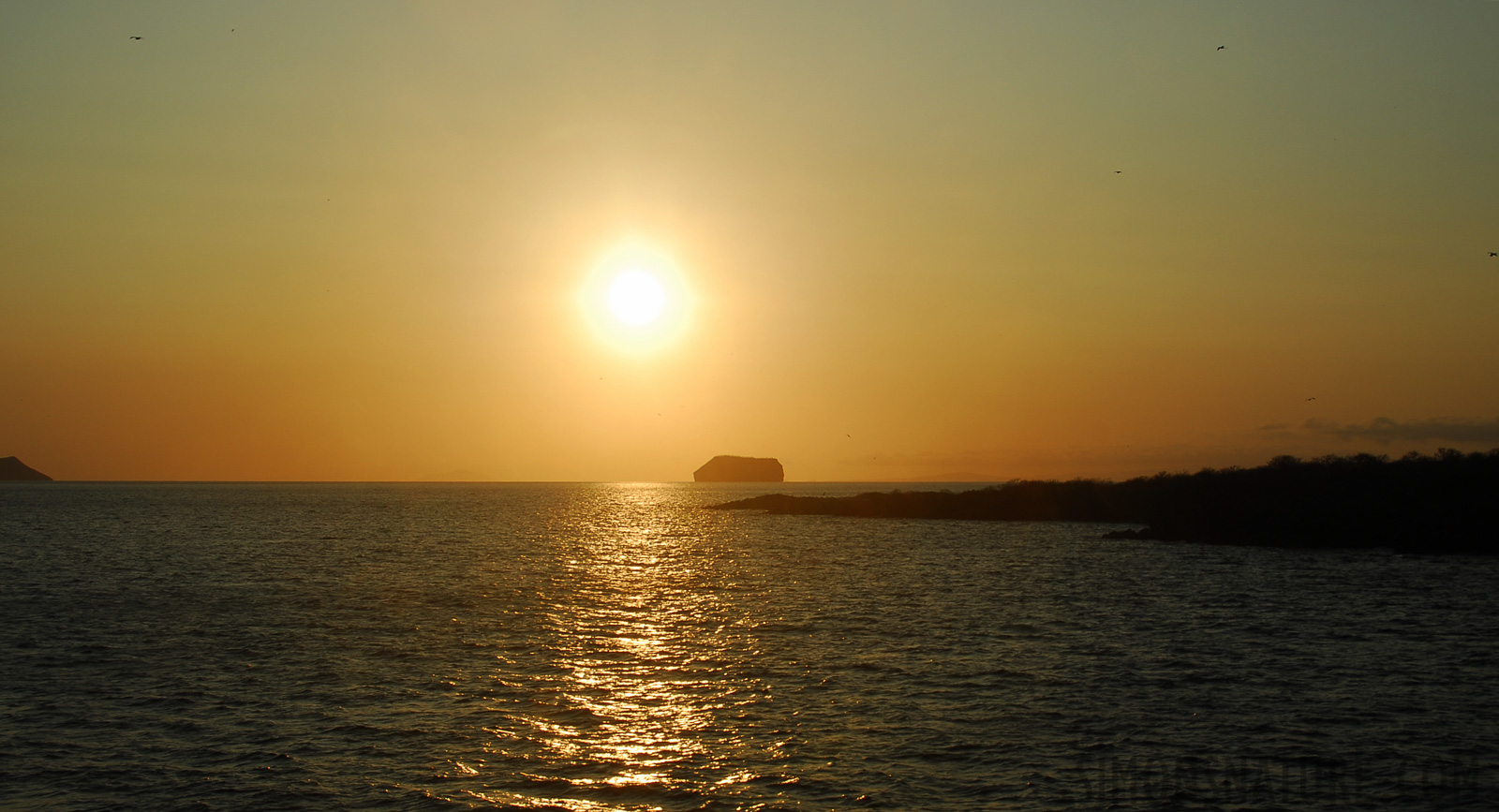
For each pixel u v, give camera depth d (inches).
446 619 1609.3
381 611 1695.4
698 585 2102.6
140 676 1183.6
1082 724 991.0
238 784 826.2
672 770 859.4
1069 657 1301.7
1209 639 1430.9
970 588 2022.6
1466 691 1119.0
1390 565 2450.8
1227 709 1042.1
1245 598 1854.1
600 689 1131.3
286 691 1116.5
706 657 1314.0
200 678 1176.2
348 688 1131.3
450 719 1007.6
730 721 1001.5
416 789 816.3
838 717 1013.8
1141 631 1496.1
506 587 2050.9
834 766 868.6
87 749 911.0
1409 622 1569.9
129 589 1972.2
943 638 1446.9
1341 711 1037.2
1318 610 1701.5
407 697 1094.4
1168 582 2116.1
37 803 785.6
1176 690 1121.4
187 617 1608.0
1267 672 1215.6
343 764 873.5
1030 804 782.5
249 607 1727.4
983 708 1047.6
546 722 999.0
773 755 898.1
